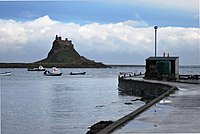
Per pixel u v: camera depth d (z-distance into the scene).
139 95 62.31
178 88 41.53
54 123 35.97
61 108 49.66
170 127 14.62
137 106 48.84
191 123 15.70
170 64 68.88
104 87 97.69
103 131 13.53
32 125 35.06
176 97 29.53
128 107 48.16
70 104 55.06
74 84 113.50
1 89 90.56
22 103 56.88
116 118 38.19
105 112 44.25
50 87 98.50
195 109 21.16
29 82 126.81
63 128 33.03
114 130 13.98
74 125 34.50
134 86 65.75
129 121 16.41
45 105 53.69
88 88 93.94
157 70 69.56
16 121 37.59
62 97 67.81
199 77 73.94
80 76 191.62
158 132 13.48
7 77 178.75
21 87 98.62
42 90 87.38
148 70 72.12
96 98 64.75
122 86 76.12
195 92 35.38
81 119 38.44
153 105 23.33
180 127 14.60
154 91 53.94
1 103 56.81
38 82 126.88
